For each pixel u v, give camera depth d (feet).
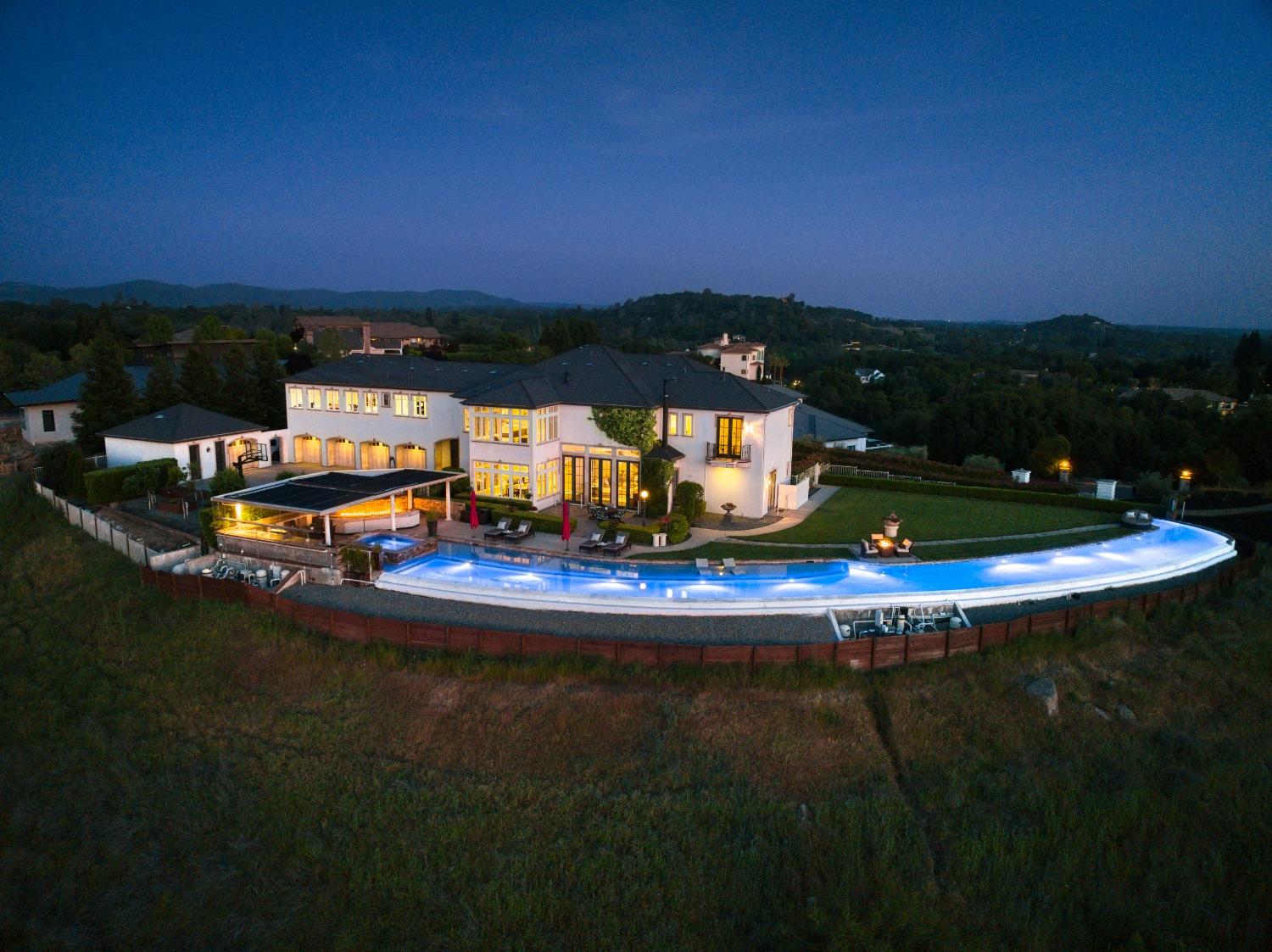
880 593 93.61
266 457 163.63
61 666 91.15
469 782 69.56
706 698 76.13
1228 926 62.64
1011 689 79.15
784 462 143.43
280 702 80.02
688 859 63.05
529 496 128.26
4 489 146.41
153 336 315.78
